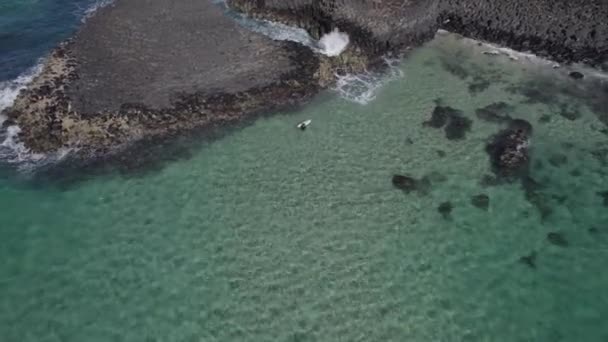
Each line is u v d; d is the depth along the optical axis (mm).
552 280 30391
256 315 28625
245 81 41844
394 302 29281
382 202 34281
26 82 41812
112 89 40625
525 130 39250
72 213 33500
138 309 28891
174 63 43156
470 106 41188
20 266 30766
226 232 32531
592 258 31438
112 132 37719
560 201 34625
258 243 31969
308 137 38375
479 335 27984
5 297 29281
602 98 42062
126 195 34531
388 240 32281
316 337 27719
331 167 36344
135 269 30688
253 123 39250
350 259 31250
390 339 27719
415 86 42906
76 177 35500
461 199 34594
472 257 31516
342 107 40781
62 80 41438
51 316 28547
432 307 29125
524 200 34656
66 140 37219
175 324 28250
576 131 39375
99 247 31750
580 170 36625
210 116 39281
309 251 31594
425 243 32188
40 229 32656
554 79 43812
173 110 39219
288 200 34281
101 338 27672
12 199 34188
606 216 33750
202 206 33938
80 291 29656
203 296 29438
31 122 38094
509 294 29750
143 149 37188
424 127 39312
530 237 32594
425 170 36312
